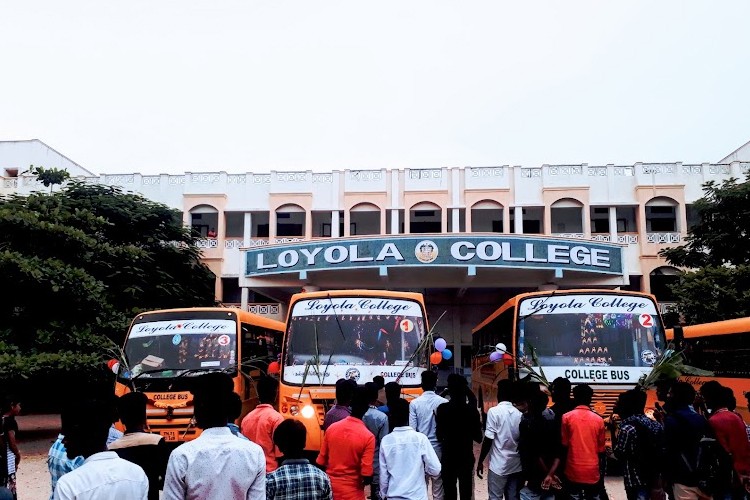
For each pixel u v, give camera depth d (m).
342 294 11.27
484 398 17.11
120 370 11.53
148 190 31.67
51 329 15.82
